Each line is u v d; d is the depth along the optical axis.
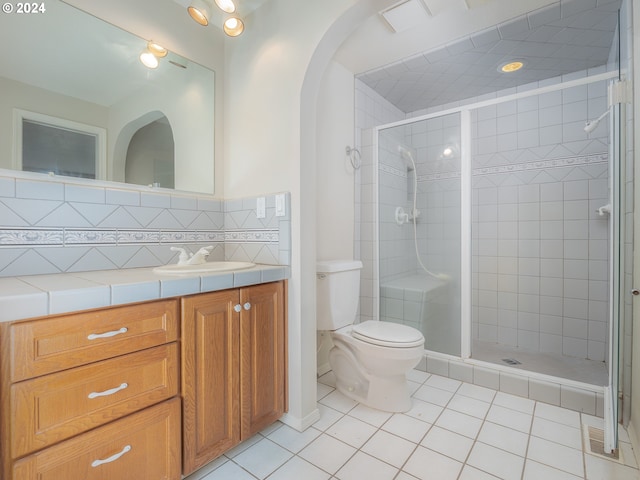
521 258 2.56
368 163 2.53
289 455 1.34
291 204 1.54
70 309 0.84
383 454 1.35
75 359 0.85
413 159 2.40
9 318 0.74
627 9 1.45
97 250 1.37
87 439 0.87
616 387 1.31
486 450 1.37
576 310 2.34
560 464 1.29
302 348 1.52
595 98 2.27
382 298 2.50
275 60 1.62
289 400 1.54
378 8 1.42
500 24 1.81
